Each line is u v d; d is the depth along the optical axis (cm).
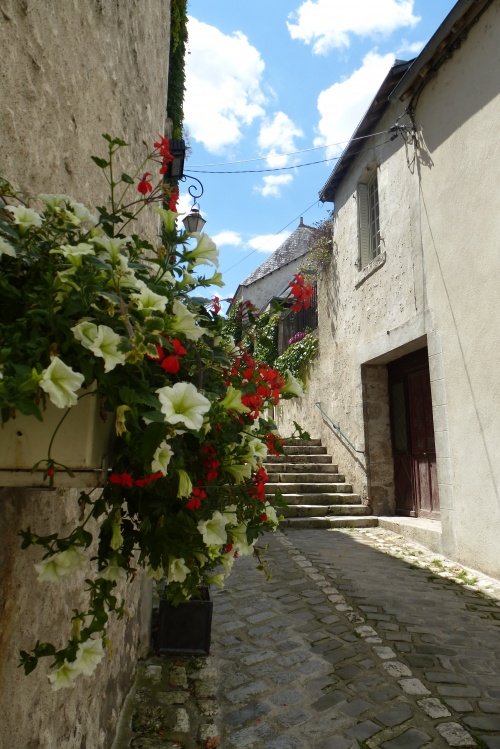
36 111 149
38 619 139
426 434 720
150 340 97
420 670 302
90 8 202
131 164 276
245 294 1880
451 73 577
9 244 94
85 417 92
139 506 113
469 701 267
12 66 134
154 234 349
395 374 812
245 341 170
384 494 792
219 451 130
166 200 163
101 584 113
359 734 238
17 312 97
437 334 589
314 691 278
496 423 484
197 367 127
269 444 150
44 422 91
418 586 466
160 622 320
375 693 274
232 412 132
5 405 76
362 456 812
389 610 404
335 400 937
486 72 516
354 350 852
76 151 185
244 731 241
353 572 511
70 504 168
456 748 227
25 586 130
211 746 227
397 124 712
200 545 123
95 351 86
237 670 303
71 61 180
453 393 554
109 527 112
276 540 651
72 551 105
